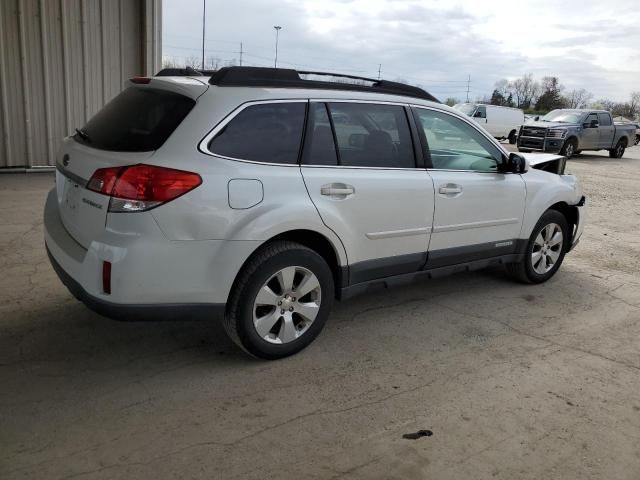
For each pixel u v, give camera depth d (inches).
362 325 175.8
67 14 380.2
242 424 120.2
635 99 2938.0
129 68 416.2
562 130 799.1
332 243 150.3
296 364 148.0
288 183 139.8
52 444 109.7
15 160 378.6
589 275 243.4
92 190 126.9
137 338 157.0
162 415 121.7
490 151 195.2
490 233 195.0
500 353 161.5
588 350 166.6
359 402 131.4
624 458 116.0
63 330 158.2
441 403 133.0
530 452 116.3
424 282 221.6
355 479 105.3
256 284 138.1
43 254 218.2
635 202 453.7
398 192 162.2
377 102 163.0
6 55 362.0
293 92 145.6
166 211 122.0
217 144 130.7
